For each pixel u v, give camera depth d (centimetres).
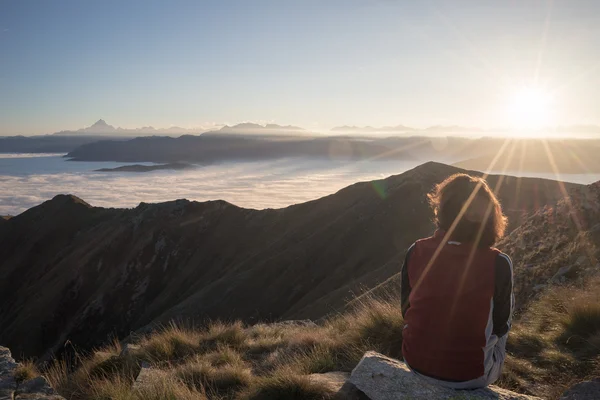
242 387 533
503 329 306
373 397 350
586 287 677
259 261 9944
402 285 345
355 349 576
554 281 820
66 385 648
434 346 306
